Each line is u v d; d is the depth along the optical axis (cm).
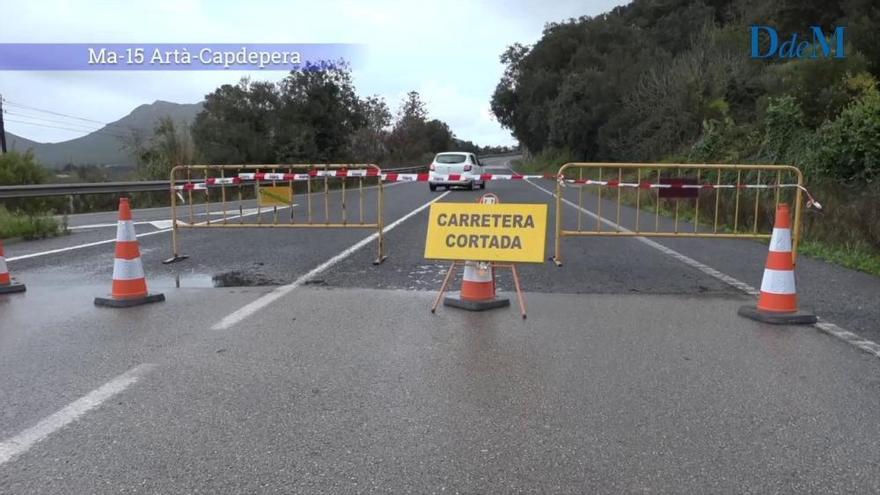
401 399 402
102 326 563
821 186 1371
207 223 951
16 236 1135
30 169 2066
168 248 1008
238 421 371
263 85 3538
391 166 5038
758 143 1873
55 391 414
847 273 793
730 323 572
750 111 2405
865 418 373
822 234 1025
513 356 482
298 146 3381
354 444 343
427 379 435
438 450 336
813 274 788
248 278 772
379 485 302
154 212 1759
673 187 842
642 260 890
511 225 634
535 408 388
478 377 439
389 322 576
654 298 665
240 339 525
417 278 769
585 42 5903
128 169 3150
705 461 324
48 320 584
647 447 339
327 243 1055
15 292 696
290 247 1013
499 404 394
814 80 1748
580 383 427
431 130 8662
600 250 978
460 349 499
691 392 412
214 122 3216
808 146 1538
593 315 598
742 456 329
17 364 465
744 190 1457
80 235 1207
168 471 315
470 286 632
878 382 429
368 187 3050
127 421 371
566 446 340
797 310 587
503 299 637
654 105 3031
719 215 1312
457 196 2255
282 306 634
